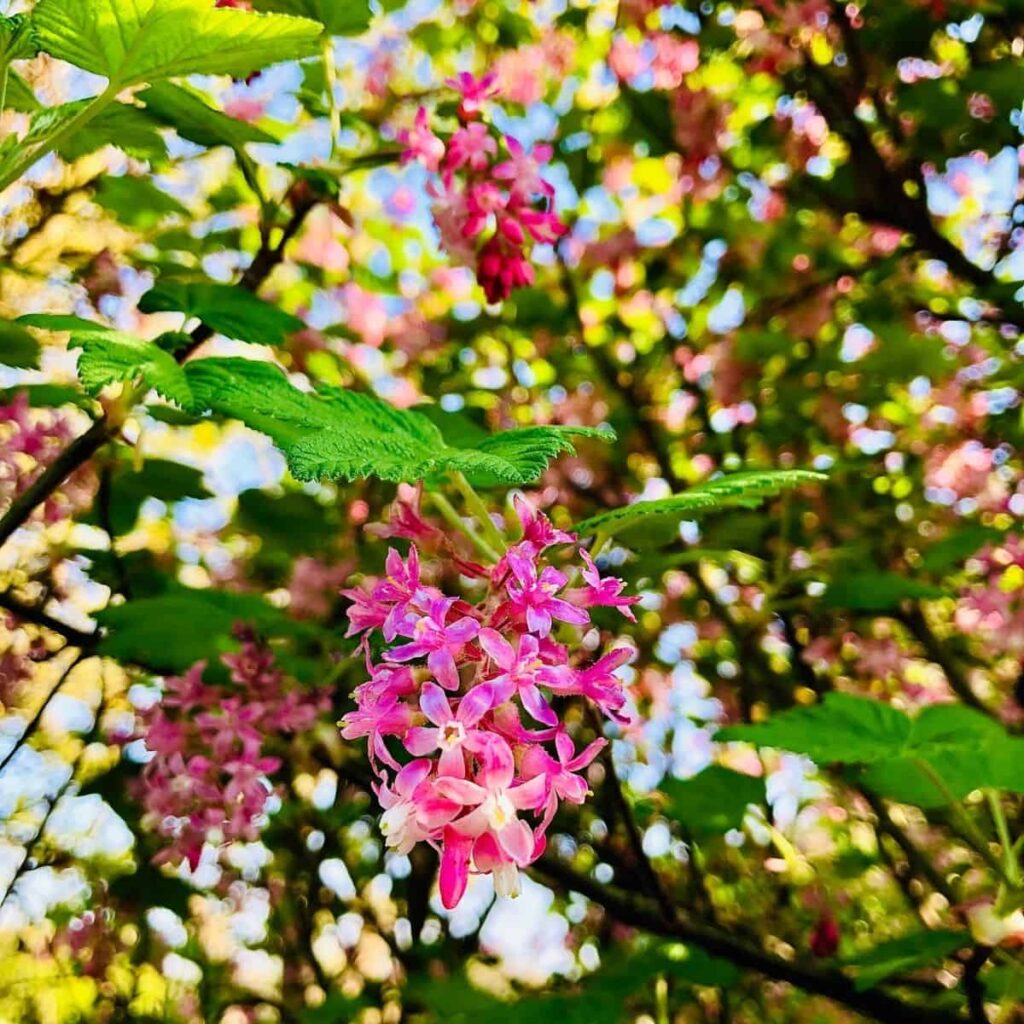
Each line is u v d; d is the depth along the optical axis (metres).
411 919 4.79
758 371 5.20
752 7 4.97
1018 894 2.33
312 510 4.29
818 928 3.39
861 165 4.69
